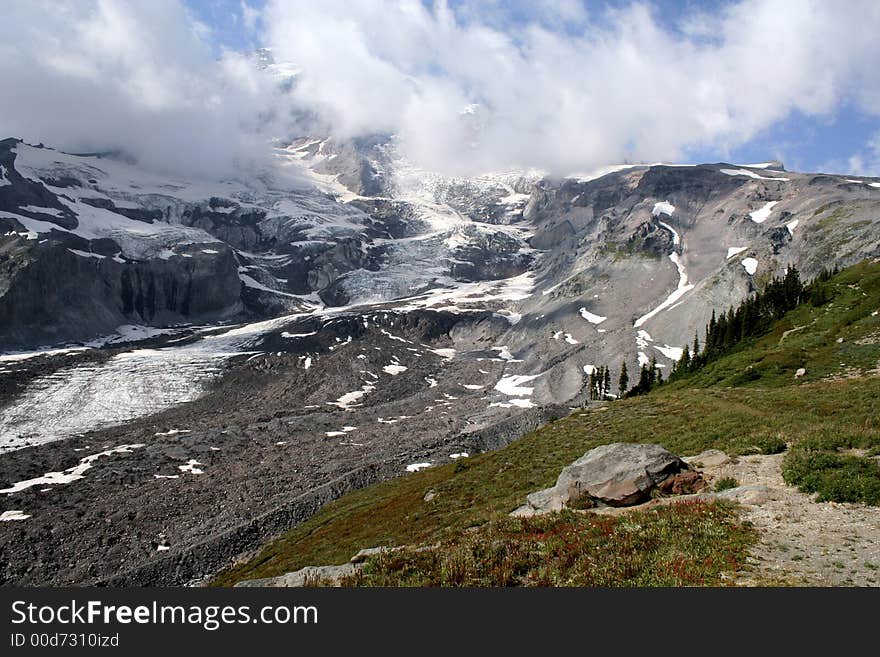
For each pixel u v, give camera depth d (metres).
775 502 20.77
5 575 69.75
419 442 121.56
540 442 55.19
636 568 16.81
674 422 45.72
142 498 93.31
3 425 145.12
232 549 72.75
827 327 79.62
